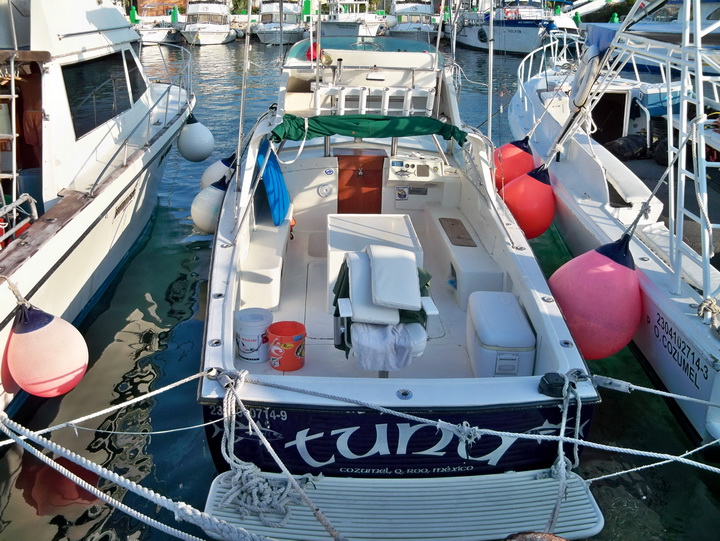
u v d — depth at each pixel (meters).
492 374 3.63
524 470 3.21
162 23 31.20
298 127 4.29
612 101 8.75
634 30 5.68
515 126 8.31
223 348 3.25
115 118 6.61
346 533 2.84
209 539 3.27
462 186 5.44
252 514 2.93
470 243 4.80
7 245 4.20
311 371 3.74
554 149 5.85
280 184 5.08
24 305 3.70
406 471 3.14
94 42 6.21
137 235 6.53
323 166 5.40
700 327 3.66
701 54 4.02
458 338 4.15
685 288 4.09
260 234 4.87
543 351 3.46
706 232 3.72
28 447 2.95
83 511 3.44
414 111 5.89
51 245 4.23
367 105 6.36
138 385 4.45
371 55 6.13
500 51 25.47
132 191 6.05
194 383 4.48
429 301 3.31
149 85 8.26
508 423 3.04
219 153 10.20
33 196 5.12
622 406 4.27
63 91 5.27
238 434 3.02
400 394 3.00
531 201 5.65
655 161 7.50
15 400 3.94
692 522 3.40
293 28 27.06
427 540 2.82
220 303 3.59
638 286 4.07
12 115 4.69
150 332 5.09
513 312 3.73
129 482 2.68
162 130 7.19
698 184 3.81
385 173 5.43
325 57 6.11
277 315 4.29
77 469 3.72
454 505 2.99
